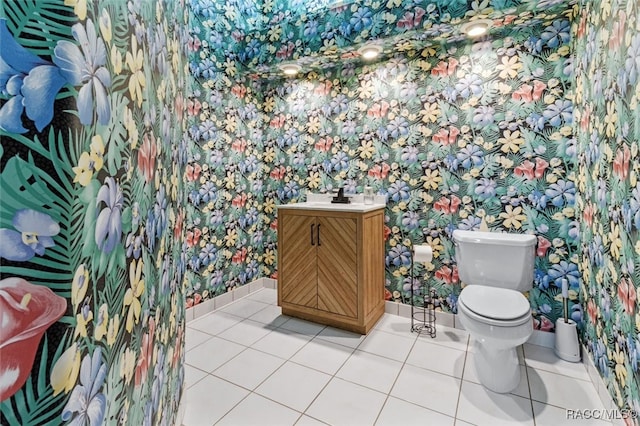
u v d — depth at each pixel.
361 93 2.74
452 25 2.08
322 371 1.91
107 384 0.60
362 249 2.30
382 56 2.63
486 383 1.75
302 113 3.04
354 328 2.40
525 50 2.14
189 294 2.59
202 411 1.57
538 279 2.15
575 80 1.96
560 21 2.03
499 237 2.09
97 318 0.56
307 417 1.54
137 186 0.72
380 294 2.60
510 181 2.21
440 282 2.49
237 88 2.96
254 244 3.24
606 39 1.48
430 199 2.50
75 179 0.48
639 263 1.20
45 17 0.45
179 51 1.16
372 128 2.71
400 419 1.52
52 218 0.46
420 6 2.10
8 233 0.43
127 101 0.65
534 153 2.14
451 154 2.40
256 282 3.28
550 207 2.10
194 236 2.62
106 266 0.58
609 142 1.46
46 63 0.45
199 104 2.61
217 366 1.96
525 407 1.59
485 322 1.63
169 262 1.04
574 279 2.04
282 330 2.44
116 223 0.61
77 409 0.51
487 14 1.96
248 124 3.09
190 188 2.57
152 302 0.85
